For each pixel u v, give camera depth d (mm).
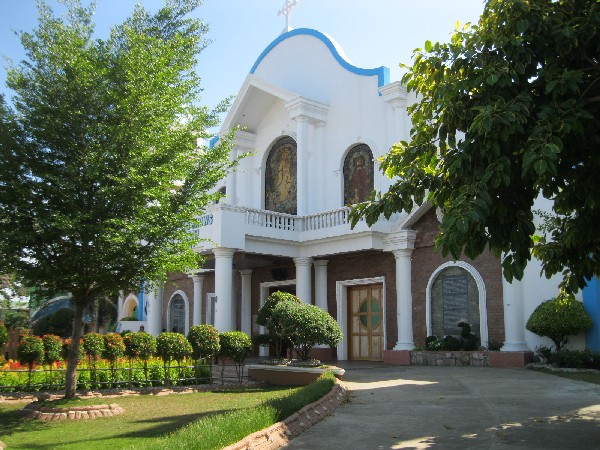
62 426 8852
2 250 9508
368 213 7656
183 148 10578
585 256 7855
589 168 6828
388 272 20219
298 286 20719
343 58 22484
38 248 9945
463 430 7375
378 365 18156
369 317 20922
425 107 7922
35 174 9961
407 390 11547
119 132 9820
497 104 6141
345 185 21953
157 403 11133
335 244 20062
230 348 14094
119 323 34125
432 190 7348
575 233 7465
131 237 9711
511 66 6711
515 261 6203
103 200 9883
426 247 19047
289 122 24203
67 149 10039
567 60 6758
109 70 10078
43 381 12273
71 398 10203
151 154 10172
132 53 10102
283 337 14227
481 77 6578
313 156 22766
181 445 5305
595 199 6789
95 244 9820
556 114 6031
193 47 11430
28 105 10047
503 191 6438
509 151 6441
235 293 25344
